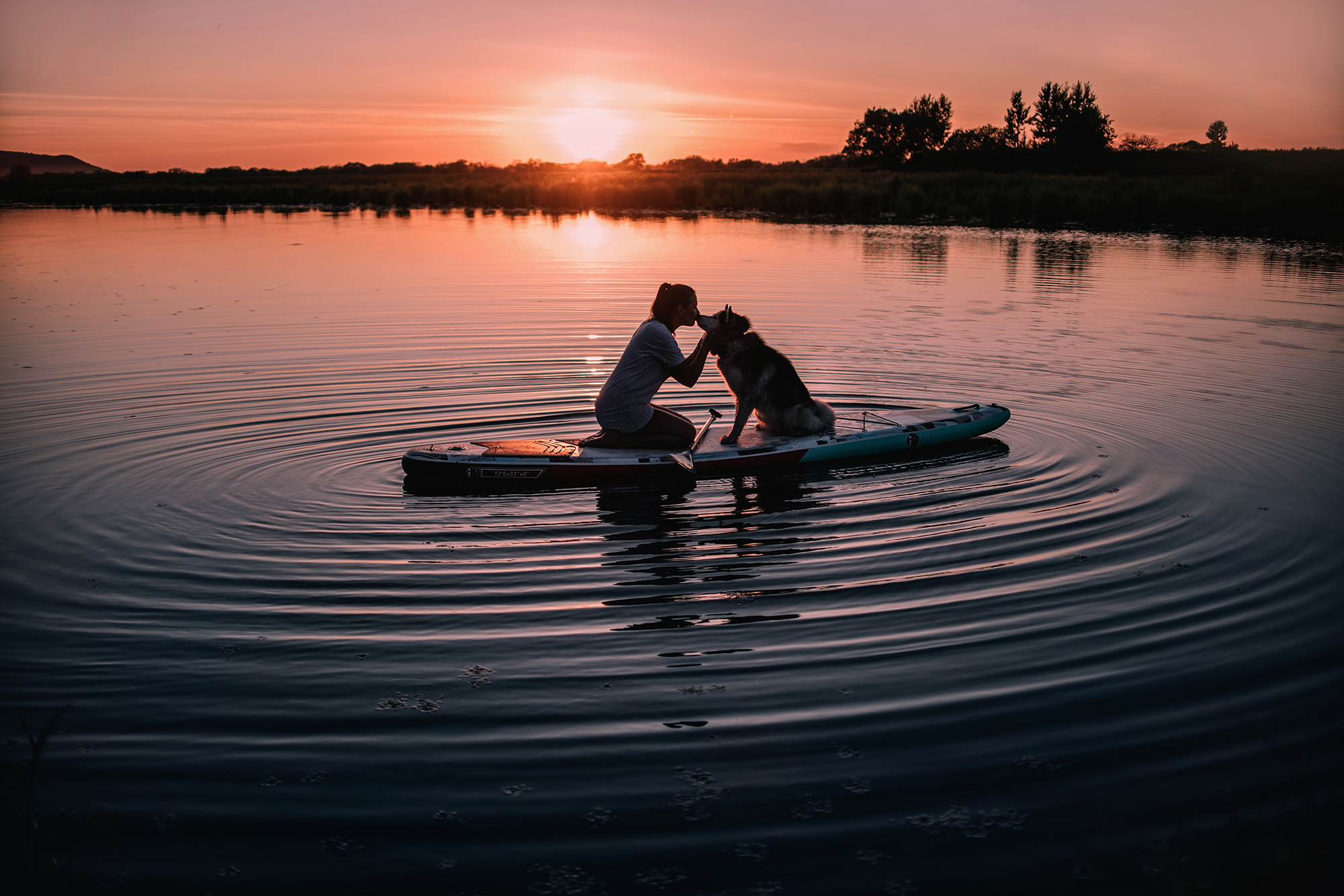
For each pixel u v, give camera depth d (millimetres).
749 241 20875
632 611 3963
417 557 4547
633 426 6207
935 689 3303
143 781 2789
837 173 58188
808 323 10797
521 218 28594
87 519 4984
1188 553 4527
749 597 4094
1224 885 2207
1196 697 3242
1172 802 2672
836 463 6227
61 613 3914
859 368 8617
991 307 11945
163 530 4848
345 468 5918
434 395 7578
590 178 49688
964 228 25078
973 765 2854
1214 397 7535
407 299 12391
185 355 8961
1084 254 18469
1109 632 3738
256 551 4609
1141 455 6125
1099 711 3154
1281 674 3393
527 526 5008
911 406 7410
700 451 6070
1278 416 6926
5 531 4793
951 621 3850
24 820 2619
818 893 2322
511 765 2859
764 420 6504
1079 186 34344
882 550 4633
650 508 5316
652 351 6129
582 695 3273
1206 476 5668
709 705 3205
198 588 4176
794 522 5062
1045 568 4379
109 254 18047
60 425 6672
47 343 9508
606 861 2438
